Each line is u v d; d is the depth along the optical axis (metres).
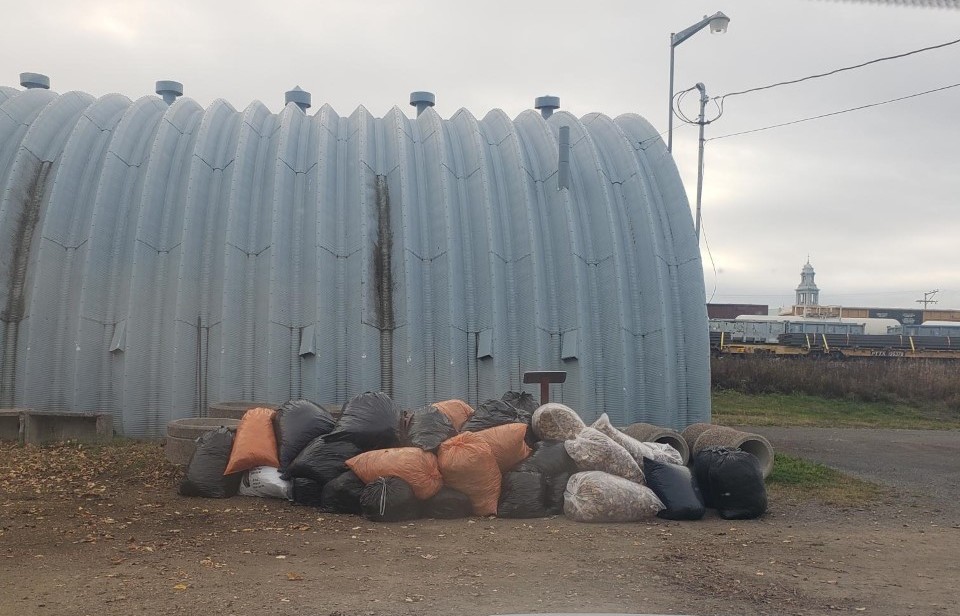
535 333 16.33
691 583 7.05
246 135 17.94
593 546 8.52
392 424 10.78
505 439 10.23
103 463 12.82
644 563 7.79
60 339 15.97
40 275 15.95
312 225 16.69
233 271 16.09
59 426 15.08
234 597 6.33
